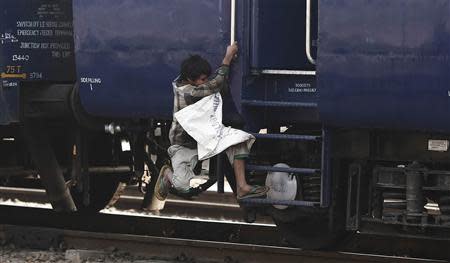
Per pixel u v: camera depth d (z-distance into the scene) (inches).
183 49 880.9
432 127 805.9
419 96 796.6
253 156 904.9
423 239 980.6
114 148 1109.1
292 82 897.5
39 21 1008.2
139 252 1004.6
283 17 906.1
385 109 815.7
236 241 1057.5
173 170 869.2
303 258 943.0
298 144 927.0
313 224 967.6
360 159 892.6
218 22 863.1
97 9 917.2
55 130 1053.8
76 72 948.0
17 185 1241.4
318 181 905.5
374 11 802.2
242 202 863.7
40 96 1007.0
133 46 903.7
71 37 1035.3
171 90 893.8
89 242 1027.9
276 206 912.3
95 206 1186.6
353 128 851.4
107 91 925.8
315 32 905.5
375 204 887.7
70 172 1068.5
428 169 858.1
